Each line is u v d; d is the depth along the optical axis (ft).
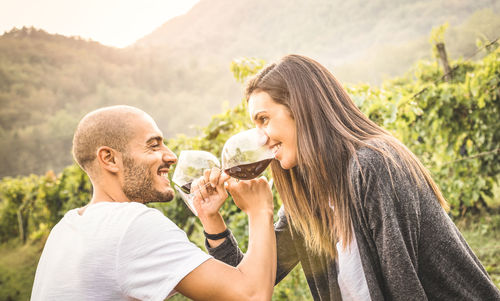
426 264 3.75
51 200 33.55
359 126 4.25
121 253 3.41
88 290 3.37
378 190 3.57
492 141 16.47
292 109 4.21
